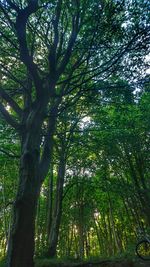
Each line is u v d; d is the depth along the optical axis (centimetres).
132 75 1229
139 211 2928
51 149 1217
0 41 1296
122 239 3966
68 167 2645
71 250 4516
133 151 2439
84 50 1309
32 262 976
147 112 2108
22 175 1049
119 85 1266
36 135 1112
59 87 1650
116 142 2233
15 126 1141
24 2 1170
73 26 1212
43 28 1337
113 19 1131
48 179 3042
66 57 1205
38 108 1138
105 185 2619
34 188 1041
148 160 2523
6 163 2288
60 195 2144
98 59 1313
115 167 2684
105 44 1181
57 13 1190
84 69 1270
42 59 1502
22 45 1039
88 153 2506
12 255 964
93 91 1325
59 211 2084
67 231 4056
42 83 1161
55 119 1286
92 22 1173
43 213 3553
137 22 1113
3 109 1152
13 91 1392
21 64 1511
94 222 4088
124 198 3080
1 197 3225
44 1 1172
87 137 2062
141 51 1170
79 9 1193
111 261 1512
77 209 3475
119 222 3931
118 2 1110
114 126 2083
